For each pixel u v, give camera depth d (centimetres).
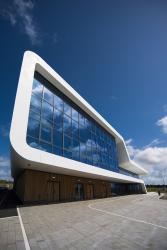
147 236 617
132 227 751
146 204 1833
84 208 1336
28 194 1514
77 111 2339
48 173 1794
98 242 548
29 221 812
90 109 2525
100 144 2942
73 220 870
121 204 1775
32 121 1489
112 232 665
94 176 2448
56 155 1576
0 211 1070
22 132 1289
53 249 484
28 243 527
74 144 2095
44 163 1416
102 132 3158
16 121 1263
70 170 1802
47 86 1833
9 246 502
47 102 1766
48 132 1662
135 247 509
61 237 590
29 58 1575
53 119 1789
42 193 1653
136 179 4556
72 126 2136
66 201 1834
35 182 1622
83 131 2405
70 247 502
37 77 1723
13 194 2372
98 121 2908
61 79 1938
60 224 775
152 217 1007
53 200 1766
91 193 2561
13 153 1346
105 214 1084
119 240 571
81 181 2355
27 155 1280
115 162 3559
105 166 2988
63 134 1906
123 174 3600
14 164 1708
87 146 2438
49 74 1778
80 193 2275
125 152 4150
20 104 1334
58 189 1889
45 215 973
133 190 4862
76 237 594
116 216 1022
